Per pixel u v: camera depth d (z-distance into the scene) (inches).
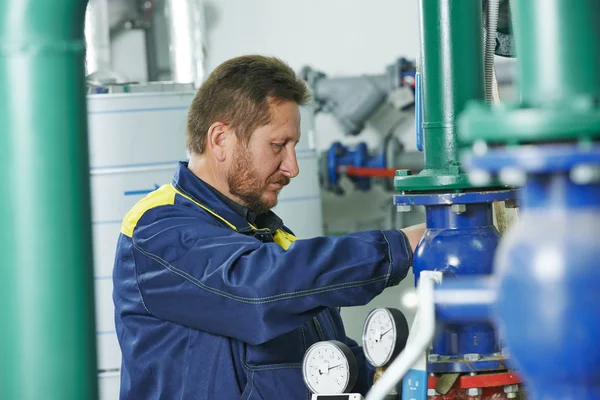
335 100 201.5
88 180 32.4
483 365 50.6
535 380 27.4
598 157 25.3
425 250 52.3
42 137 31.2
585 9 27.2
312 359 62.6
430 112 52.1
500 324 28.1
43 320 31.6
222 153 74.2
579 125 25.3
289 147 75.0
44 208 31.3
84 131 32.2
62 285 31.6
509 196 51.2
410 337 47.4
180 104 127.0
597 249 26.0
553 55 27.5
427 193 52.0
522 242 27.1
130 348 71.7
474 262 50.8
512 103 27.8
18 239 31.3
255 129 73.2
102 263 124.7
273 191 75.9
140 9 203.6
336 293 61.6
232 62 75.1
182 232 68.1
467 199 50.6
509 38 63.9
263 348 69.1
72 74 31.7
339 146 203.8
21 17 30.8
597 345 25.9
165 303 68.2
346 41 215.3
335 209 215.9
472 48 51.0
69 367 32.1
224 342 68.8
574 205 26.8
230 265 64.1
